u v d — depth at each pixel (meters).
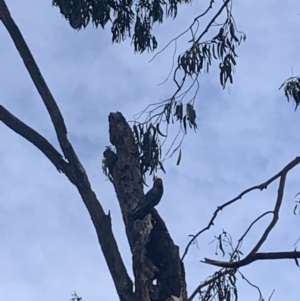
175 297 8.68
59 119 9.27
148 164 9.34
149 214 8.88
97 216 9.11
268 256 9.01
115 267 8.99
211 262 9.06
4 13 9.23
